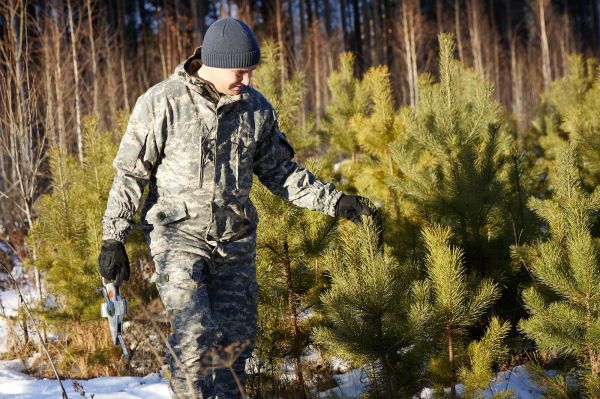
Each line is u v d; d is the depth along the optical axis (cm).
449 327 314
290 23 2609
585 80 912
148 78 2202
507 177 453
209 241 281
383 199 497
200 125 278
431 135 433
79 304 525
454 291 305
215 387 276
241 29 276
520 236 424
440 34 433
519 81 2647
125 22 2767
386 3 3366
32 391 431
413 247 417
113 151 576
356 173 567
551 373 368
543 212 368
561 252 331
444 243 313
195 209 279
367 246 302
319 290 384
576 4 4609
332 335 319
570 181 357
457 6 2873
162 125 276
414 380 321
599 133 470
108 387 436
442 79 432
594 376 310
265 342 384
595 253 316
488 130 423
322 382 403
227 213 285
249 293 296
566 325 312
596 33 4466
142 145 279
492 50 3041
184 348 266
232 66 274
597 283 307
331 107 669
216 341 270
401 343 310
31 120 675
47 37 1051
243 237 291
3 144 655
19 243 741
